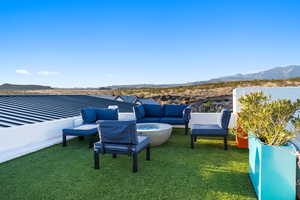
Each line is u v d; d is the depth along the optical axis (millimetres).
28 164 3406
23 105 8141
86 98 14805
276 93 4559
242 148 4367
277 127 2182
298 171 2168
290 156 2029
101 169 3162
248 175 2879
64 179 2797
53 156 3855
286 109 2271
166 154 3957
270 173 2072
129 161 3531
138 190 2457
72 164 3404
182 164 3369
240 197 2270
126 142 3029
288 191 2043
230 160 3561
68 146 4645
